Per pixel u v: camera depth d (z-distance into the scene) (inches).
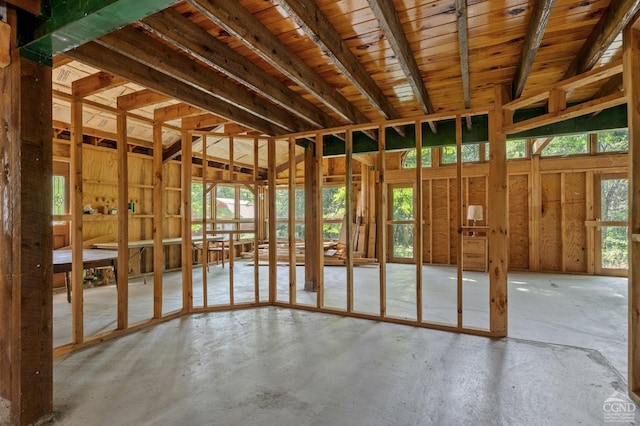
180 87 127.7
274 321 150.0
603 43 92.8
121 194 135.7
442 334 132.5
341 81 136.9
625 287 219.6
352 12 90.7
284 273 278.2
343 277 260.8
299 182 394.0
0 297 77.4
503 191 129.3
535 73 132.0
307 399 85.4
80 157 122.1
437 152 323.0
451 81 138.8
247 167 383.6
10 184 76.1
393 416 77.9
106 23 69.4
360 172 361.1
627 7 77.9
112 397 86.7
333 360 108.3
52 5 72.1
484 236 289.9
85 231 224.4
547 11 77.8
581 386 90.8
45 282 79.0
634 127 81.9
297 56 114.3
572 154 276.5
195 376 97.7
